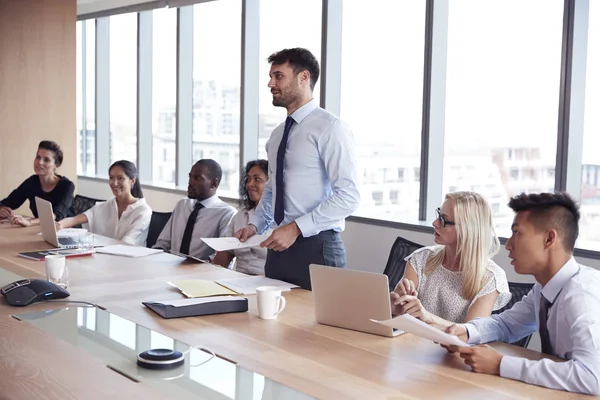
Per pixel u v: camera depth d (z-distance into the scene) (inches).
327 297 95.0
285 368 77.4
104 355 76.5
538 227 81.5
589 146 167.5
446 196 106.8
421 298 108.8
